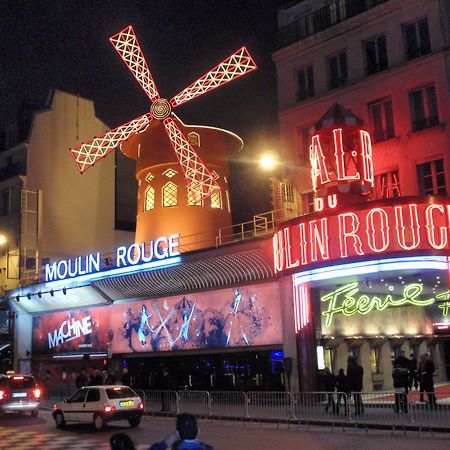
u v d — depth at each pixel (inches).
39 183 1322.6
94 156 1087.0
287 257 700.0
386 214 633.0
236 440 510.0
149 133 1103.6
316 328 772.0
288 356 776.9
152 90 1071.6
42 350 1200.8
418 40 757.9
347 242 645.9
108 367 1045.2
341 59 824.9
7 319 1322.6
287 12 904.9
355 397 607.2
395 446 454.3
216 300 884.6
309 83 853.8
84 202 1405.0
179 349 925.8
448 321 1006.4
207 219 1066.7
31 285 1169.4
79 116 1428.4
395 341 912.9
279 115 864.9
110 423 673.0
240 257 813.2
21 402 759.7
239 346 844.6
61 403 652.1
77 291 1080.2
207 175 1026.7
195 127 1096.2
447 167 705.6
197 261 855.7
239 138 1167.6
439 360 1026.7
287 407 648.4
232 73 1027.9
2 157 1386.6
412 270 650.8
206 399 722.2
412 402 570.9
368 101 781.3
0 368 1302.9
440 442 466.9
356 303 740.0
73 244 1362.0
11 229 1299.2
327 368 718.5
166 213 1062.4
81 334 1108.5
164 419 709.3
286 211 788.0
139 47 1080.8
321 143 697.6
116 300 1043.3
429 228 624.4
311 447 462.0
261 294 827.4
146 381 992.2
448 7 746.8
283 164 847.1
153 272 920.9
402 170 739.4
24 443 536.7
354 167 690.8
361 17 797.2
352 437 509.7
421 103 743.1
